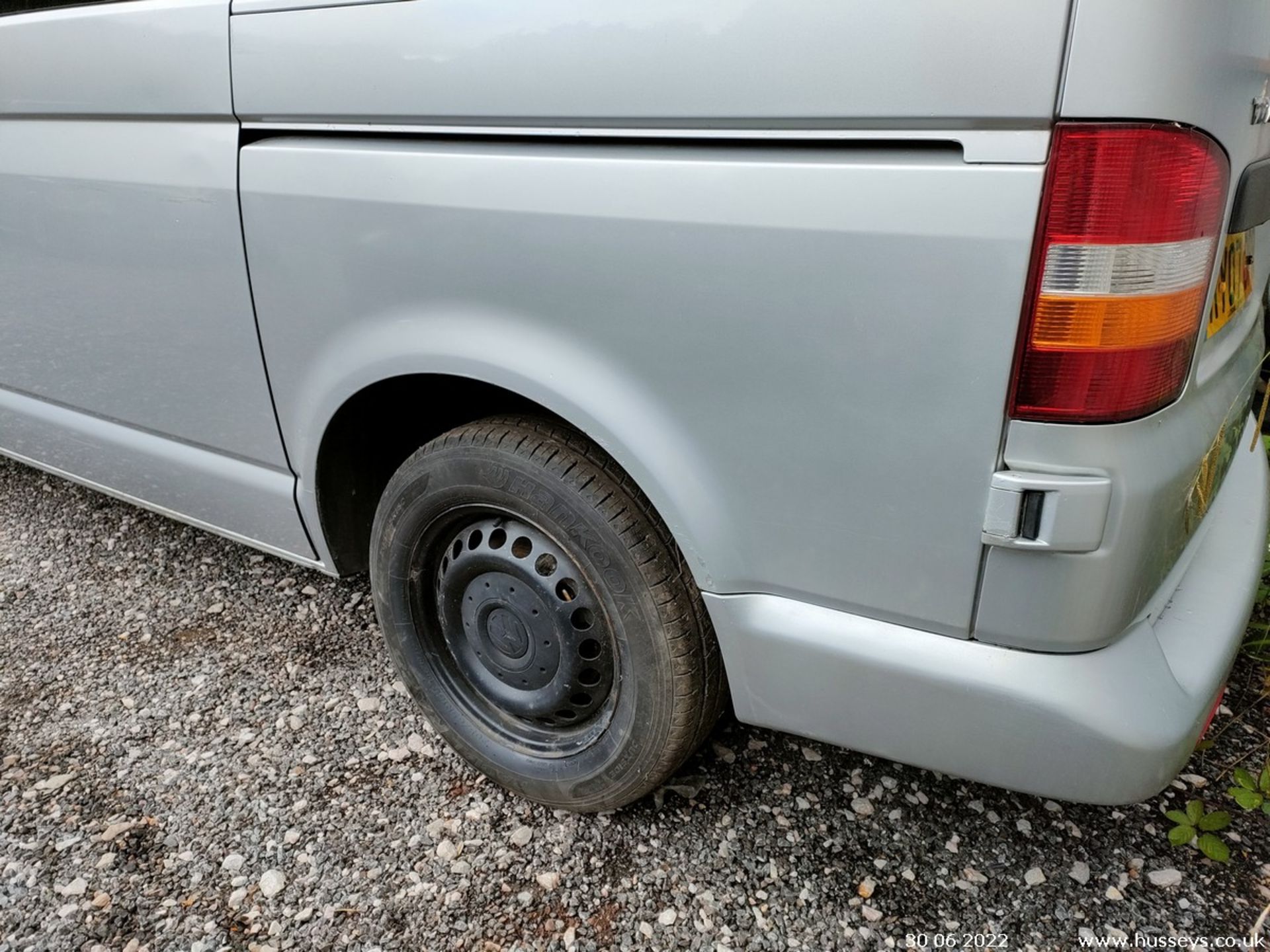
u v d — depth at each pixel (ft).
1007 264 3.59
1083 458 3.76
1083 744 4.12
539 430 5.33
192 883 5.73
